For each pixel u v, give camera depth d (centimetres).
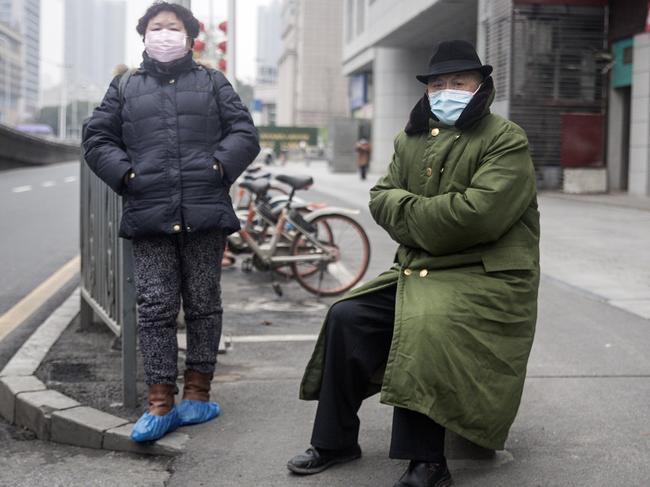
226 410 430
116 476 360
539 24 2055
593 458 366
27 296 770
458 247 318
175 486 343
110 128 392
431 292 316
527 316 324
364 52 4462
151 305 388
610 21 2066
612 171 2114
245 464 363
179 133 382
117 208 448
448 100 322
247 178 975
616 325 622
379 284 340
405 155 342
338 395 344
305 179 780
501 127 321
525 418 418
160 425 384
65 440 403
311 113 10269
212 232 395
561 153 2070
